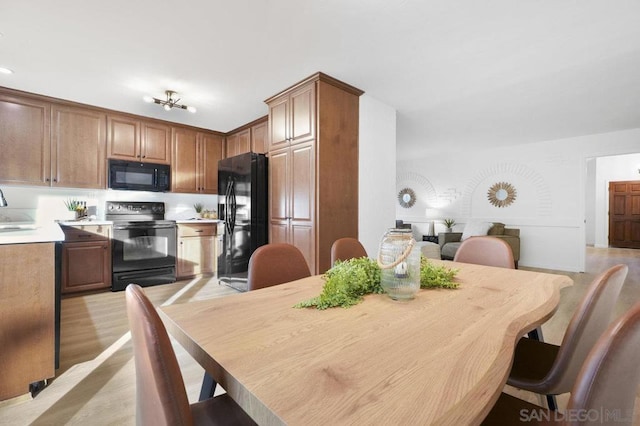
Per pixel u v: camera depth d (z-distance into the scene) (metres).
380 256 1.18
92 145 3.64
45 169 3.34
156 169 4.09
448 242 5.81
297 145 3.04
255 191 3.42
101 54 2.45
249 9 1.90
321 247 2.85
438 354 0.71
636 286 3.95
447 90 3.18
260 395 0.55
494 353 0.71
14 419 1.44
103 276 3.51
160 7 1.88
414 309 1.03
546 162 5.41
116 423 1.43
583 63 2.61
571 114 3.95
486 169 6.12
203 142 4.58
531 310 1.02
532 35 2.19
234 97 3.34
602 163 8.46
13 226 2.53
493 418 0.86
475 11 1.92
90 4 1.86
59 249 1.82
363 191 3.25
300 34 2.17
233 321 0.92
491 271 1.65
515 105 3.62
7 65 2.63
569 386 0.95
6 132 3.13
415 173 7.24
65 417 1.46
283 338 0.80
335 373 0.63
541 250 5.45
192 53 2.43
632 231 8.08
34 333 1.62
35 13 1.94
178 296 3.43
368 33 2.15
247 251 3.42
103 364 1.95
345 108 3.08
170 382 0.52
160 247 3.92
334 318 0.95
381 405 0.52
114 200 4.01
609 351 0.56
